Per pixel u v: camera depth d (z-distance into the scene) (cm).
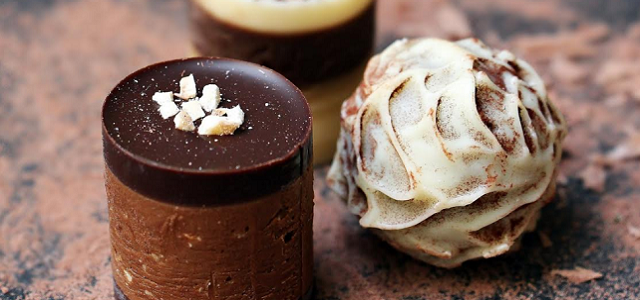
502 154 16
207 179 15
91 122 21
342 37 19
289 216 16
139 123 16
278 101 17
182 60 17
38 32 23
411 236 17
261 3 18
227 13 19
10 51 23
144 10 24
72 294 18
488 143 16
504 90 17
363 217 17
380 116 17
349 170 18
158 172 15
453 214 17
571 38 23
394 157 17
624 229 19
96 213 19
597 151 20
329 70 19
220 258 16
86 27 24
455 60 17
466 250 17
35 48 23
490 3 25
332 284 18
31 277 18
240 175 15
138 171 15
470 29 24
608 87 22
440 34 24
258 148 16
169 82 17
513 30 24
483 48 18
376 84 17
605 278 18
